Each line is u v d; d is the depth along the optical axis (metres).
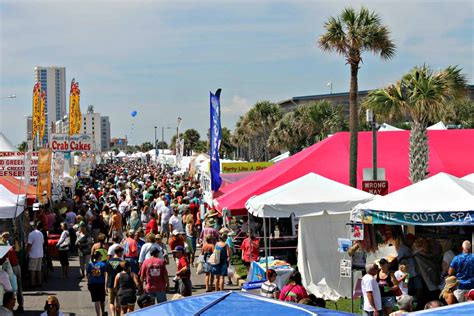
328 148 22.52
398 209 11.59
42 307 14.22
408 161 22.95
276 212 13.86
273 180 20.36
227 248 15.74
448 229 14.98
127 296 11.83
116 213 21.88
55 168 29.75
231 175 29.78
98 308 12.71
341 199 14.09
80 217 19.81
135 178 52.38
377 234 14.27
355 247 12.09
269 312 5.43
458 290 10.54
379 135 24.39
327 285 14.40
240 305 5.71
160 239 14.07
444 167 22.73
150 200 28.53
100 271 12.63
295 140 51.19
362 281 10.59
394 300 10.86
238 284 17.05
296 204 13.95
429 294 12.62
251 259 16.92
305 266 14.44
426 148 20.77
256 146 67.69
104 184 47.22
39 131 38.09
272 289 11.48
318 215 14.12
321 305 10.05
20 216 18.20
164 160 80.25
